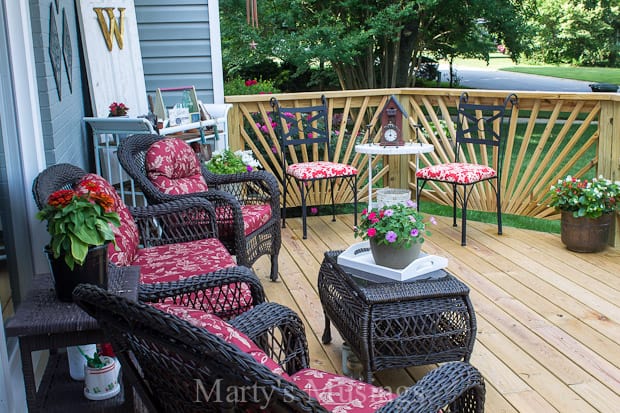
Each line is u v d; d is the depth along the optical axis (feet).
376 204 17.21
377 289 8.14
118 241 8.45
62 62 11.93
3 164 8.25
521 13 34.40
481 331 10.24
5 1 8.46
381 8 31.76
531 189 16.10
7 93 8.59
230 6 30.66
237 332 4.70
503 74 48.65
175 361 4.53
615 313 10.83
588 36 41.73
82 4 14.43
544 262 13.48
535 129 36.14
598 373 8.89
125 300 4.38
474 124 15.76
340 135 17.83
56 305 6.30
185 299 7.55
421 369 9.16
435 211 20.12
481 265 13.37
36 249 9.07
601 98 14.26
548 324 10.46
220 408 4.40
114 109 14.10
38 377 8.56
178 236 10.34
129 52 15.67
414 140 16.57
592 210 13.48
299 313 11.04
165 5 16.96
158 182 10.94
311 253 14.44
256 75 35.04
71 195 6.45
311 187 17.83
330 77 34.83
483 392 5.47
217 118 15.75
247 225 11.41
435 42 34.55
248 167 15.12
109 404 7.68
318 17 30.94
